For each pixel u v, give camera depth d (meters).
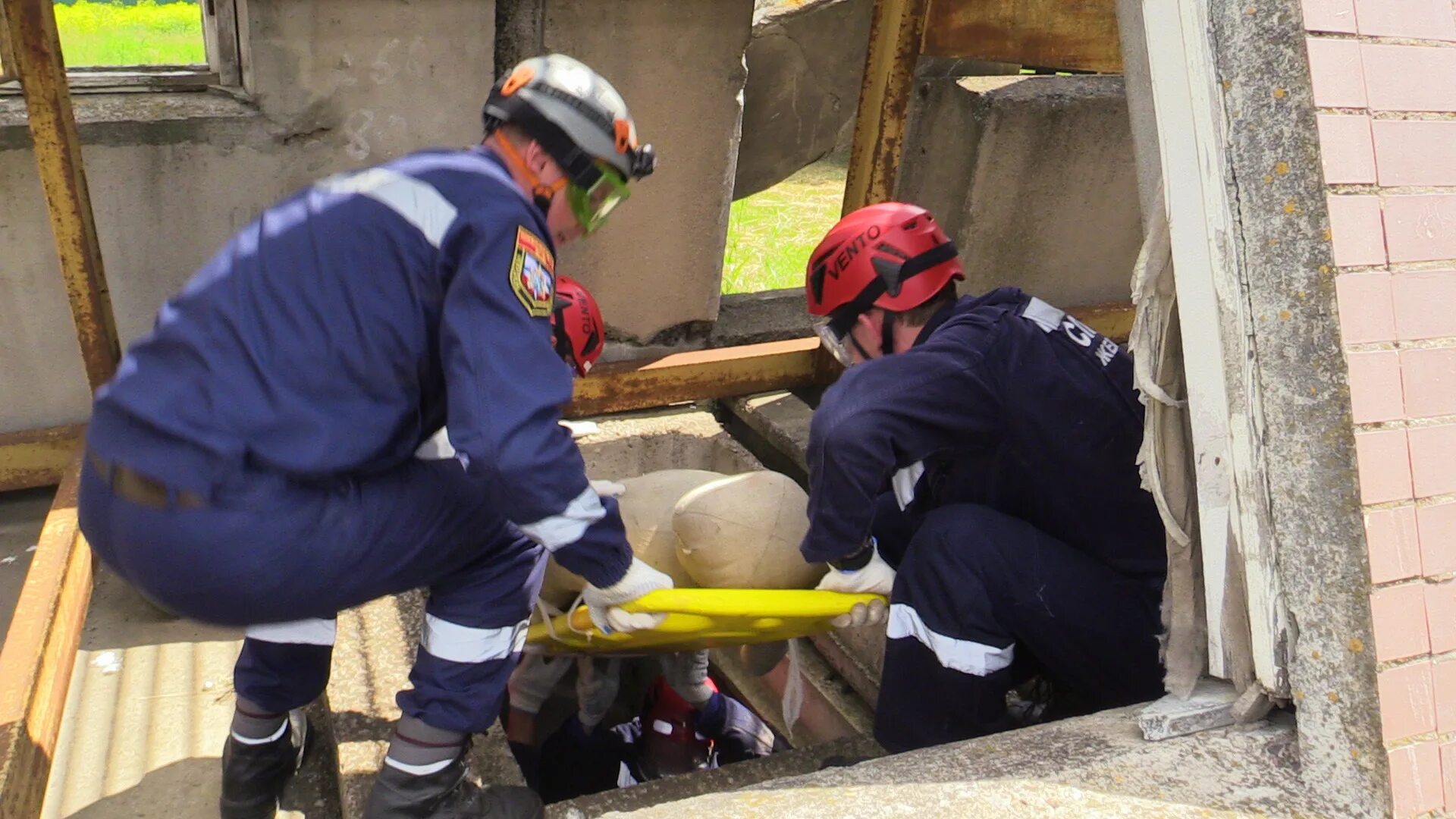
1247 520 1.88
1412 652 1.79
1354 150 1.74
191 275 3.44
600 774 3.08
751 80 4.83
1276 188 1.75
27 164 3.14
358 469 1.75
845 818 1.71
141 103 3.30
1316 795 1.81
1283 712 1.99
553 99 1.81
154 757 2.46
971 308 2.41
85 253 2.87
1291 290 1.77
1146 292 1.94
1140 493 2.34
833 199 7.97
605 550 1.86
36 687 2.20
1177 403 1.96
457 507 1.86
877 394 2.21
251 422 1.62
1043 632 2.28
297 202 1.72
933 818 1.71
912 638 2.31
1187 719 1.93
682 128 3.84
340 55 3.36
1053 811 1.74
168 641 2.83
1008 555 2.25
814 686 3.17
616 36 3.63
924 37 3.87
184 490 1.61
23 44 2.63
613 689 3.07
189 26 3.56
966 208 4.38
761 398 3.95
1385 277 1.76
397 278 1.66
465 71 3.52
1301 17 1.71
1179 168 1.84
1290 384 1.79
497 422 1.61
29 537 3.24
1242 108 1.77
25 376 3.35
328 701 2.40
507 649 1.98
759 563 2.43
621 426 3.66
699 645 2.41
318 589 1.74
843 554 2.28
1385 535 1.76
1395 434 1.77
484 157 1.78
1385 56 1.79
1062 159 4.44
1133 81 1.94
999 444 2.34
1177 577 2.01
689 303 4.14
